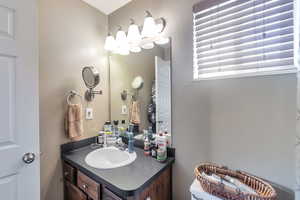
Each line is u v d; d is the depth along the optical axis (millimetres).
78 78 1464
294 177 794
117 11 1646
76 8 1453
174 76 1222
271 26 880
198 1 1107
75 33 1445
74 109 1363
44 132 1237
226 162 1000
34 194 920
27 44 895
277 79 841
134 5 1493
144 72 1429
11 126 841
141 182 877
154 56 1344
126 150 1379
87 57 1545
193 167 1129
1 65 807
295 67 808
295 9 815
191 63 1136
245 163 935
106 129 1577
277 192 839
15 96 854
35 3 929
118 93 1673
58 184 1319
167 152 1250
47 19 1251
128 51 1525
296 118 730
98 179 953
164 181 1118
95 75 1438
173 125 1228
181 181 1187
